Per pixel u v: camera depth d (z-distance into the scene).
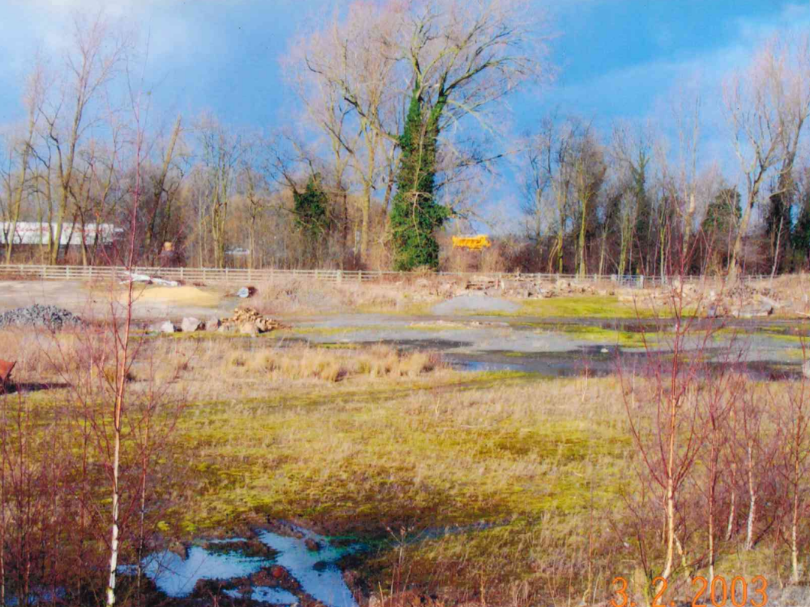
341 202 56.84
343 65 49.44
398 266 49.81
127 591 6.07
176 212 44.62
